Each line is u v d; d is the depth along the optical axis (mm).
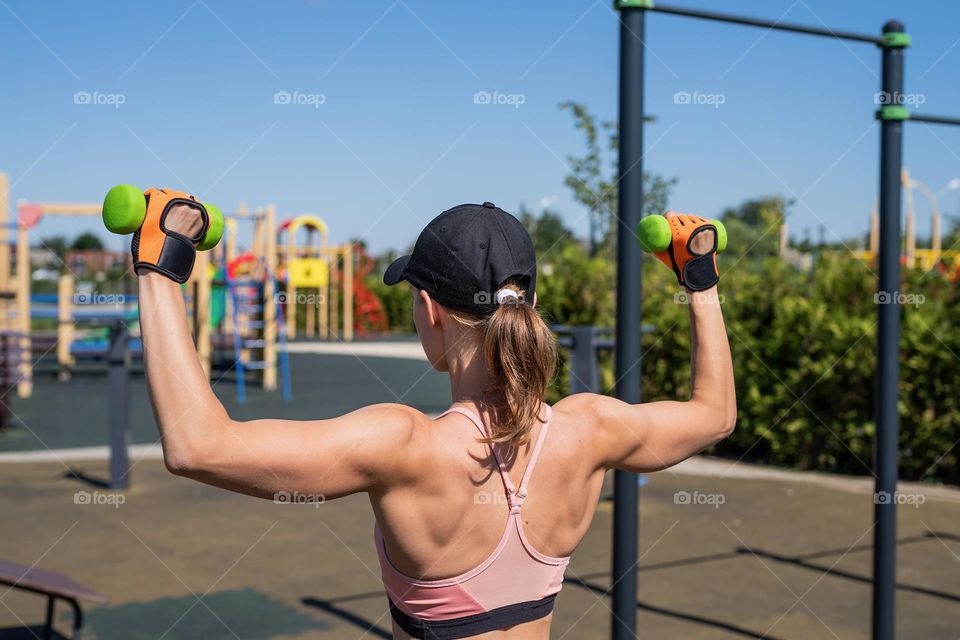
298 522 5402
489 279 1318
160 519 5422
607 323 9055
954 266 7332
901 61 3271
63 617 3707
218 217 1163
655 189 10422
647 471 1462
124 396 6273
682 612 3863
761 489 6500
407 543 1233
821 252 8070
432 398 11805
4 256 13133
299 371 15523
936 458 6676
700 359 1526
